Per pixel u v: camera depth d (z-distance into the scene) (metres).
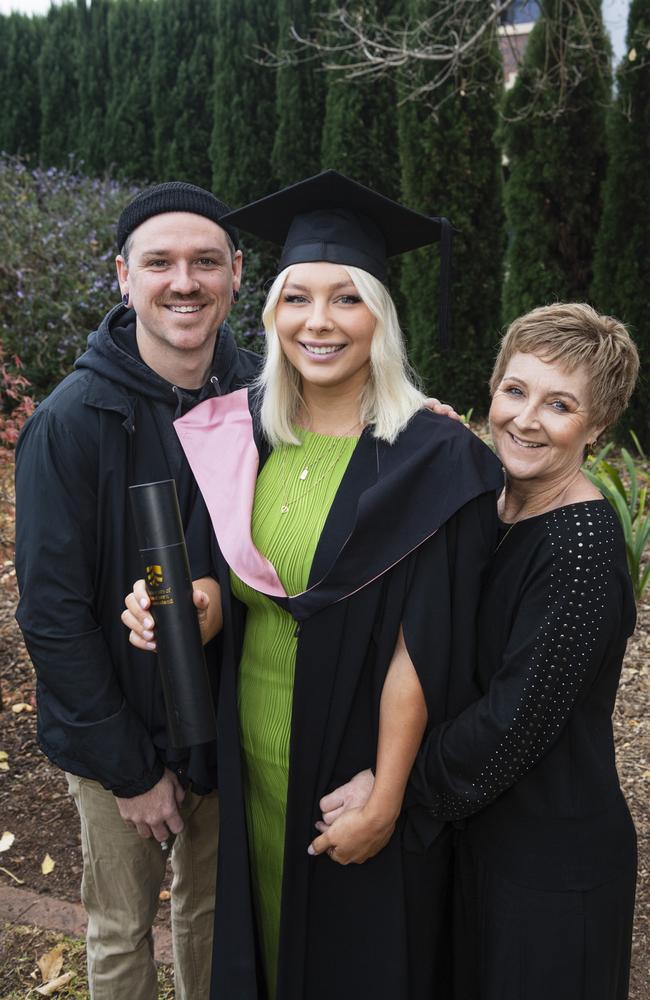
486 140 7.16
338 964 1.66
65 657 1.61
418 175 7.24
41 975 2.31
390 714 1.54
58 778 3.20
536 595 1.44
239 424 1.76
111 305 7.14
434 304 7.35
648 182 6.37
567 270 7.01
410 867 1.62
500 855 1.53
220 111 8.51
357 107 7.68
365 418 1.64
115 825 1.77
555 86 6.57
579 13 6.15
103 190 8.12
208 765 1.79
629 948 1.59
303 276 1.58
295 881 1.64
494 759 1.44
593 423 1.48
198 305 1.74
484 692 1.56
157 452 1.72
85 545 1.65
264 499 1.68
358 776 1.61
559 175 6.66
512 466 1.50
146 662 1.71
